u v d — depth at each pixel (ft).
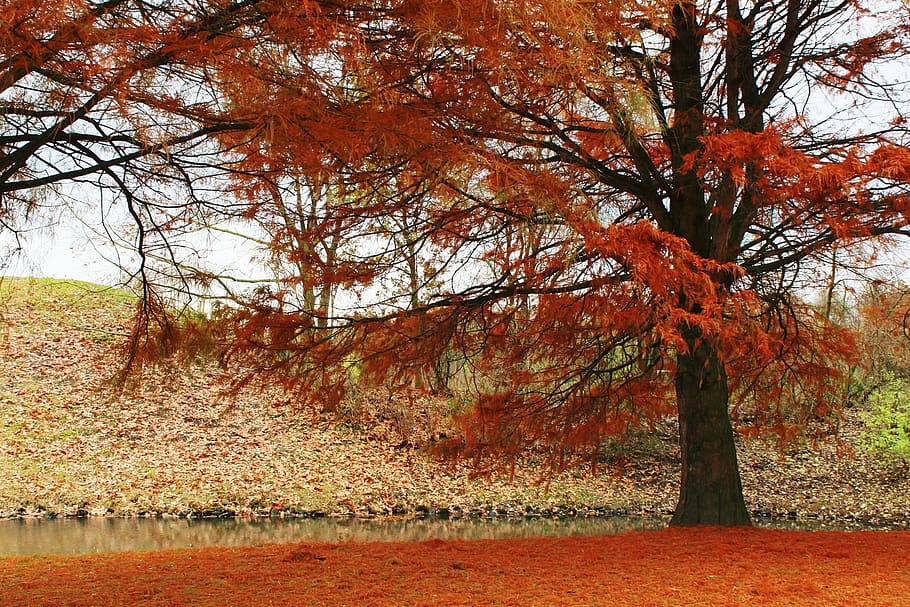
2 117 15.94
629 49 27.35
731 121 29.63
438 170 18.37
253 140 16.84
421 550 24.64
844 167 22.43
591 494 66.39
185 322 25.09
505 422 34.01
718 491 30.83
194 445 65.21
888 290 32.07
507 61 16.53
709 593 17.72
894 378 73.26
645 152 30.91
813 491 69.97
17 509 48.91
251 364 28.19
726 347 27.86
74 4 13.00
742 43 31.30
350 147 16.92
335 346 29.12
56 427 64.03
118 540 39.14
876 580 19.24
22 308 80.64
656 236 22.16
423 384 34.68
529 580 19.30
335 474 63.21
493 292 30.35
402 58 16.99
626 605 16.44
